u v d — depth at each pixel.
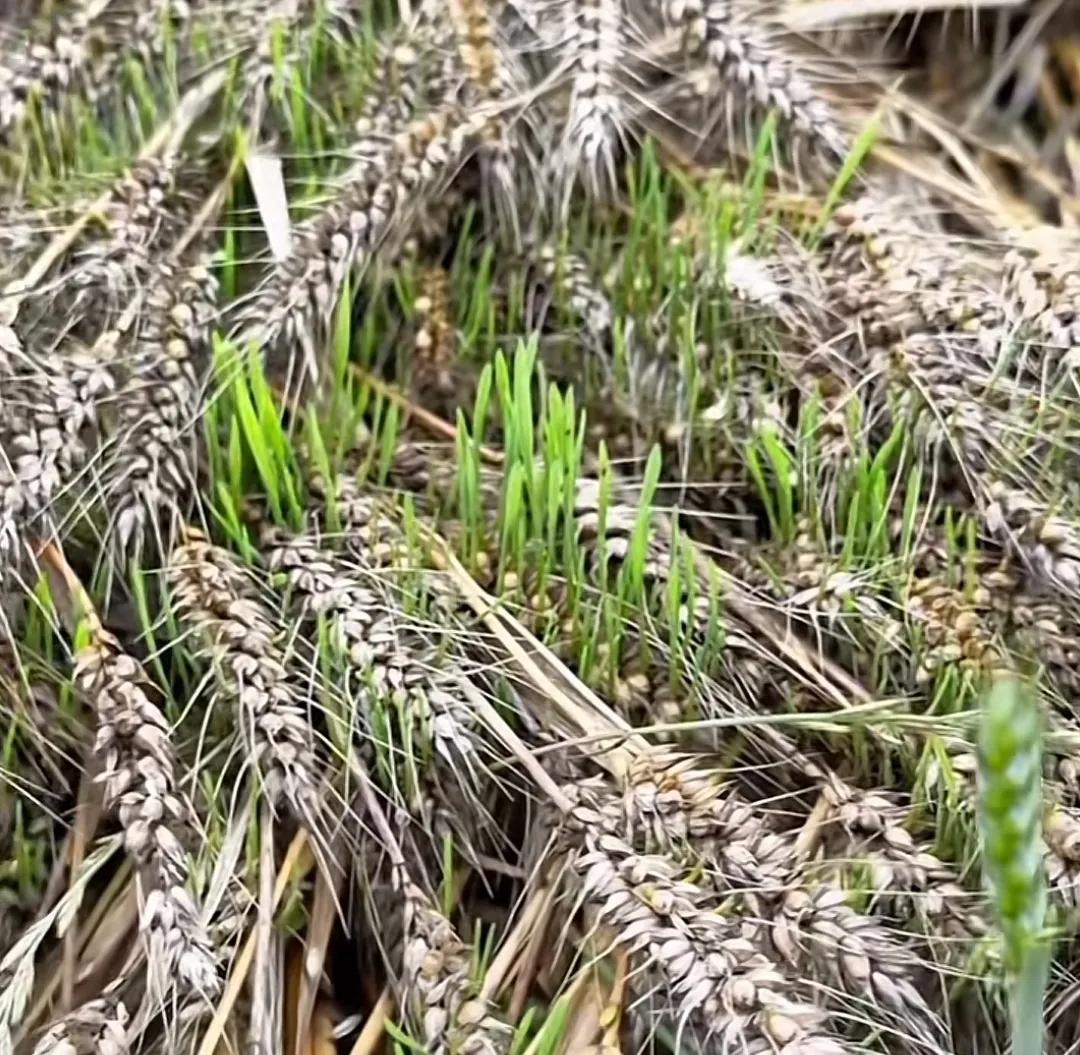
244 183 0.62
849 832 0.51
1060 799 0.50
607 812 0.50
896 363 0.56
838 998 0.48
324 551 0.55
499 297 0.62
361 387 0.60
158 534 0.54
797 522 0.57
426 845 0.53
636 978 0.50
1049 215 0.64
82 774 0.55
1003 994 0.49
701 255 0.60
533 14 0.63
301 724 0.51
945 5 0.66
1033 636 0.53
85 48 0.62
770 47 0.63
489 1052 0.47
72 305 0.58
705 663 0.54
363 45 0.64
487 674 0.54
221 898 0.51
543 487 0.54
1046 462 0.55
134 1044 0.51
